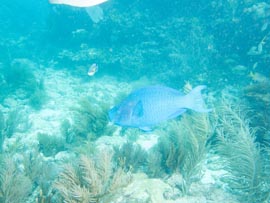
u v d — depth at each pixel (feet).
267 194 15.08
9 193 14.65
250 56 46.11
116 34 53.93
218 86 42.37
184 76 45.09
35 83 42.39
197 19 50.01
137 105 8.94
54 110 36.68
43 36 73.26
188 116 22.52
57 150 24.14
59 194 13.48
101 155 13.29
